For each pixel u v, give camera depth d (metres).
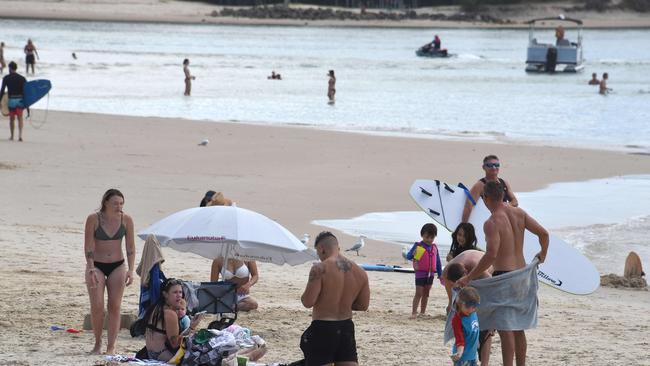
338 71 199.88
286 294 40.91
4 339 29.73
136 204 61.19
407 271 47.94
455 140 101.19
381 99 147.00
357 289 23.84
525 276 26.11
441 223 38.03
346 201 65.31
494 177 35.88
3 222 53.62
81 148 84.31
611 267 50.81
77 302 36.06
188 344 26.05
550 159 87.88
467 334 24.88
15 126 96.31
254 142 92.25
